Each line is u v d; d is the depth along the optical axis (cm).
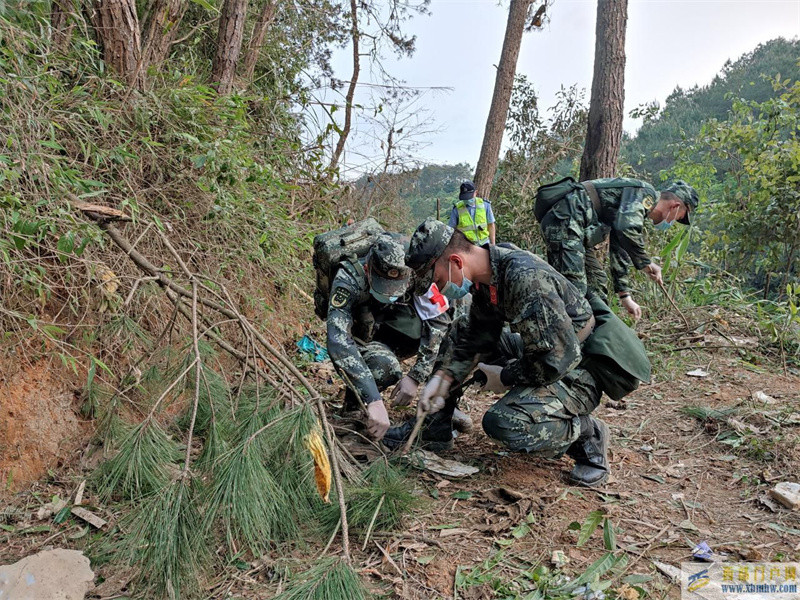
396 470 240
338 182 548
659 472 264
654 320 516
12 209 204
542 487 248
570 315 235
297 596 163
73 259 246
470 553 202
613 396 246
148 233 287
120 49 305
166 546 173
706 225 801
